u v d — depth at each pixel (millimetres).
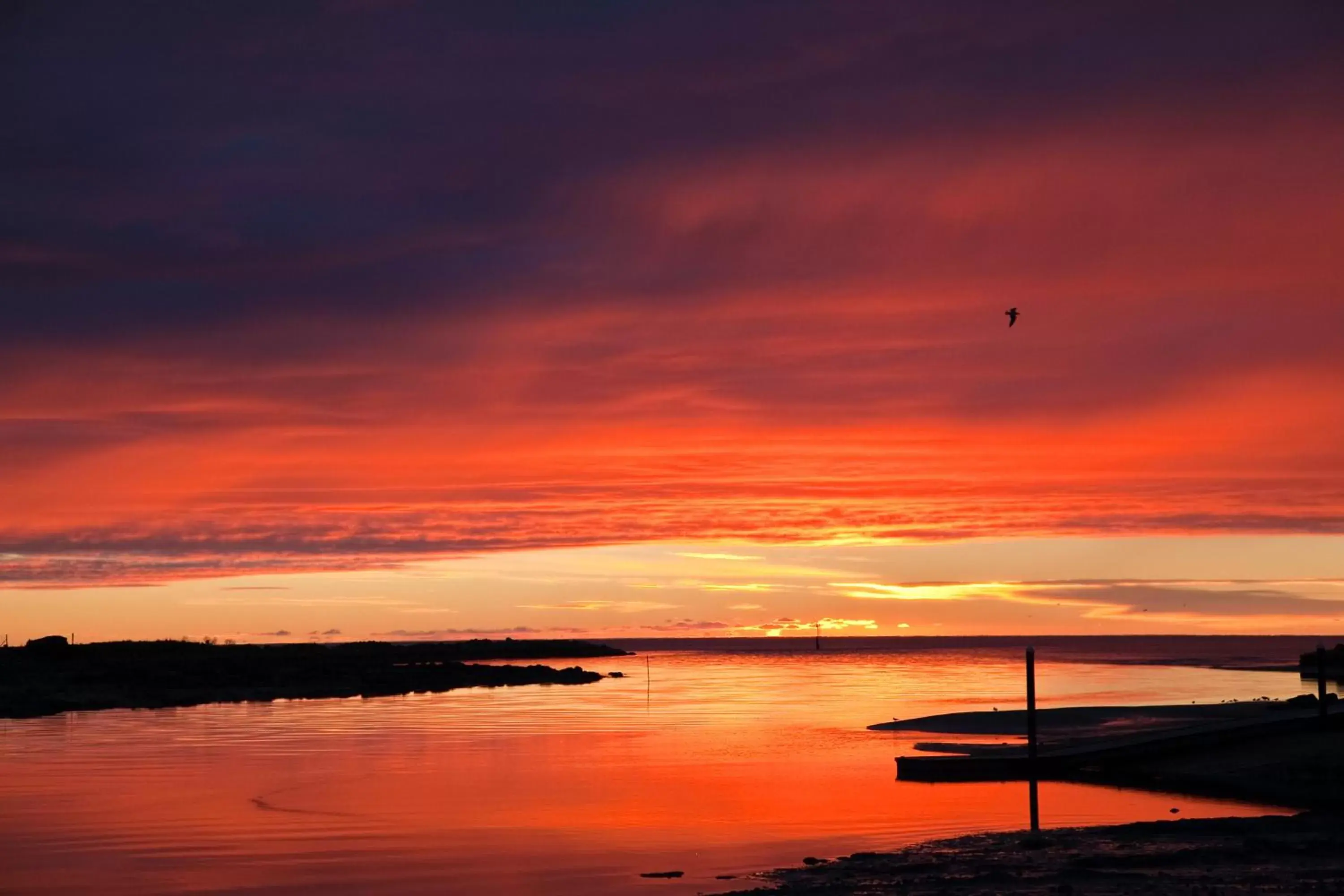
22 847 26156
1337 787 34781
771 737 50750
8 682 77875
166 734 52750
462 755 43531
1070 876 21672
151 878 23312
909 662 161250
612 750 45750
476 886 22516
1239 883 20781
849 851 25797
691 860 24859
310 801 32625
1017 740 48688
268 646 143250
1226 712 56562
